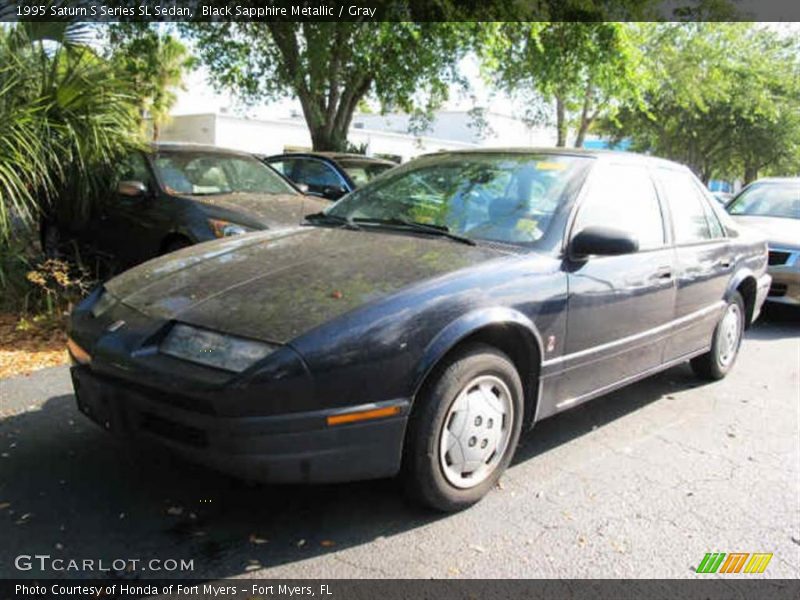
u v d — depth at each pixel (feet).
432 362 9.77
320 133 44.91
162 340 9.72
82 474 11.45
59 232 24.85
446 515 10.78
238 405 8.74
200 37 40.22
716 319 17.19
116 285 11.64
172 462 11.94
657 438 14.43
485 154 14.74
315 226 13.88
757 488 12.38
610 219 13.41
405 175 14.97
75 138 19.95
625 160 14.60
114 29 34.81
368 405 9.32
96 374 10.18
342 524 10.38
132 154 23.17
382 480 11.75
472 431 10.61
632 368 14.05
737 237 18.25
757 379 19.01
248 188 24.35
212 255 12.09
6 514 10.20
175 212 21.12
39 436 12.80
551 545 10.19
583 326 12.25
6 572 8.90
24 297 20.57
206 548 9.63
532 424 11.92
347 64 40.73
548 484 12.09
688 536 10.66
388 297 9.81
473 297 10.37
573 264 12.09
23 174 19.66
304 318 9.39
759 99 83.71
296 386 8.84
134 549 9.53
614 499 11.69
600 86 46.37
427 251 11.52
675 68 70.28
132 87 23.49
